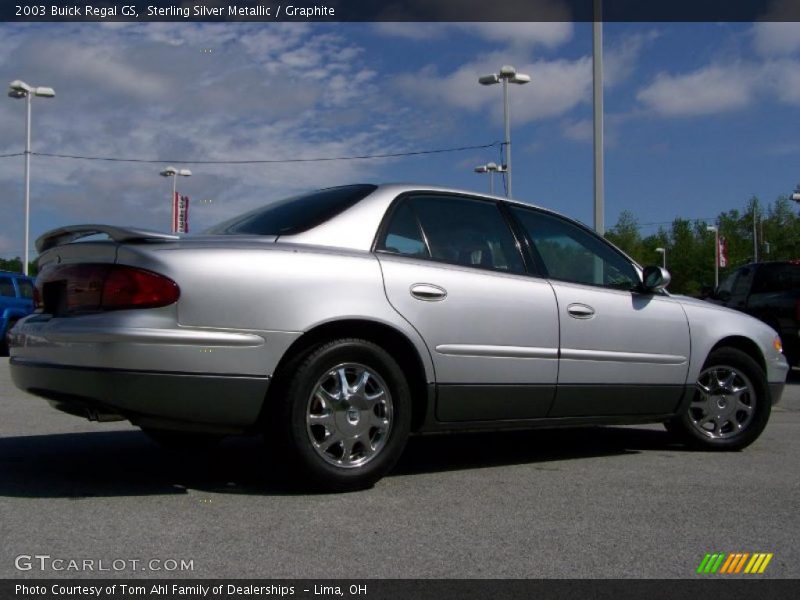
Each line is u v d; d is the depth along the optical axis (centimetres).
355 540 347
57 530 352
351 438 420
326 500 409
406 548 339
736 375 593
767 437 662
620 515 397
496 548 343
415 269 445
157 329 378
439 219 476
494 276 477
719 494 444
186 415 388
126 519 369
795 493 449
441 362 446
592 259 541
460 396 455
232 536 348
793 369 1389
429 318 442
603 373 516
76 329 388
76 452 525
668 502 424
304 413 404
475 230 489
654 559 335
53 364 398
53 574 302
